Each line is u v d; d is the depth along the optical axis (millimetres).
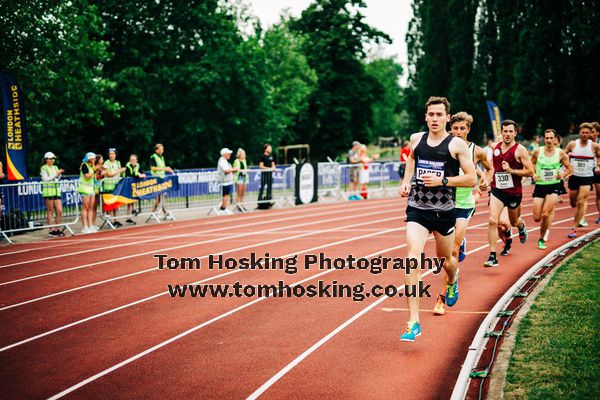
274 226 13336
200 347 5176
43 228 12695
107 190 14375
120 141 30875
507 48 39125
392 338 5254
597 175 11375
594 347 4473
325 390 4168
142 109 29281
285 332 5527
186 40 31266
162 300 6832
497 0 40188
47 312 6484
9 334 5719
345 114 46344
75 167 29953
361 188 20750
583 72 33781
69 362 4898
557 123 35156
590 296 5902
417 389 4141
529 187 23688
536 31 34438
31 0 22453
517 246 9609
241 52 31578
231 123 32969
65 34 23828
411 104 52969
